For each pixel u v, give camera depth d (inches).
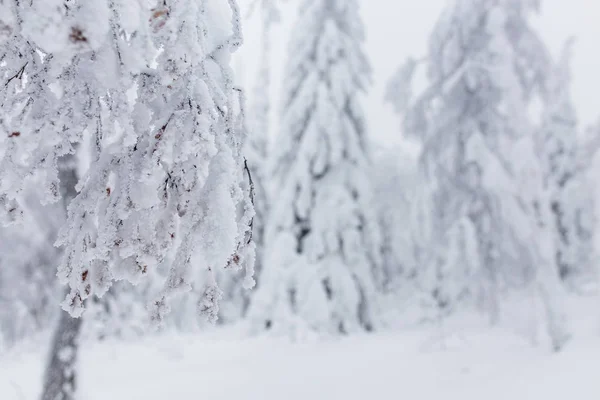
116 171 79.5
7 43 74.1
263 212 746.8
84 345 367.2
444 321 452.8
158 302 78.2
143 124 76.7
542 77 422.3
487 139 414.0
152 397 303.4
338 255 505.7
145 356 396.8
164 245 77.7
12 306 463.2
